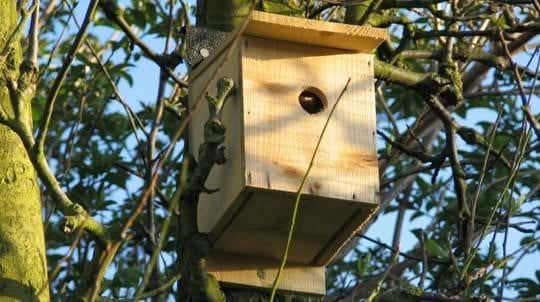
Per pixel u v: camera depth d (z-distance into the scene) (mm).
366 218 8398
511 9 12742
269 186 8117
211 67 8930
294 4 10180
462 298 8961
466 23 12945
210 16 9469
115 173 13078
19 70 7848
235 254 8711
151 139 10398
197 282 8211
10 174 7805
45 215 12883
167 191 12281
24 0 8172
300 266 8836
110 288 10000
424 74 10430
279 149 8289
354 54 8750
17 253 7543
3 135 7902
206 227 8680
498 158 11047
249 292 8648
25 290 7426
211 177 8695
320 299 8789
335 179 8289
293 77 8555
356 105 8602
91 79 13352
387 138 11164
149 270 6348
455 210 13602
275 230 8500
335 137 8438
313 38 8570
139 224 11891
